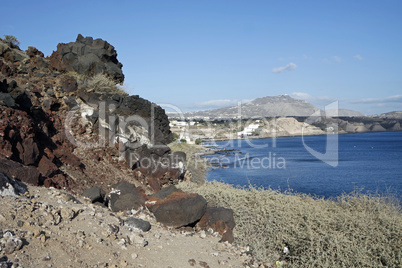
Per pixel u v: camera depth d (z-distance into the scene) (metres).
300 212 7.53
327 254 6.60
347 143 146.50
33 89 12.01
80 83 14.28
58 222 5.45
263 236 7.57
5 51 14.36
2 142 7.56
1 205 5.23
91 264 4.65
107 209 7.48
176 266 5.39
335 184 37.72
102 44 16.12
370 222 7.03
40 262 4.27
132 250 5.48
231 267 5.94
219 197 8.99
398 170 55.31
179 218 7.20
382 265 6.21
